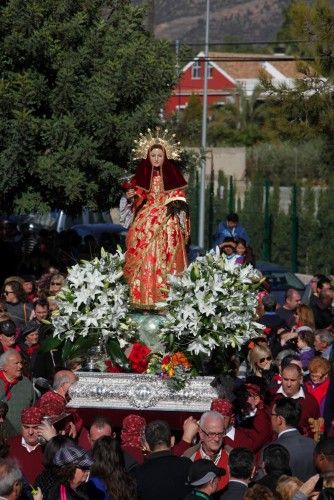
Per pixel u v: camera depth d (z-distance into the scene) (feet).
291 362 39.60
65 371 37.76
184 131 79.92
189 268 38.22
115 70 69.62
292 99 86.17
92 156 68.28
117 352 38.88
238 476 30.45
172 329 37.78
